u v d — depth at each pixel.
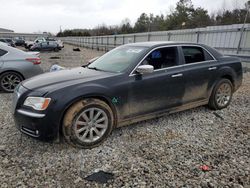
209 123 4.41
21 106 3.31
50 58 19.20
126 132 3.97
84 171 2.90
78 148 3.38
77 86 3.28
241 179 2.75
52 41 29.56
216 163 3.08
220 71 4.84
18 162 3.06
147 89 3.82
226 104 5.18
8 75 6.66
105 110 3.46
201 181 2.71
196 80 4.45
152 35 18.31
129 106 3.70
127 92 3.63
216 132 4.03
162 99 4.05
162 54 4.16
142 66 3.66
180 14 48.16
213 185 2.64
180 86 4.23
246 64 10.81
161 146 3.52
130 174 2.84
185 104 4.44
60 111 3.12
